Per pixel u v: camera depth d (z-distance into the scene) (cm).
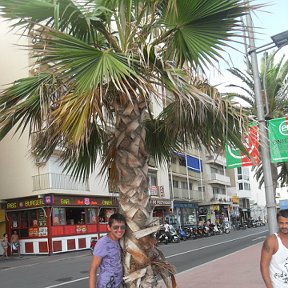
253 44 886
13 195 2803
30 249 2755
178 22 500
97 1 498
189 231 3625
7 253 2716
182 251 2209
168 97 506
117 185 542
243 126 508
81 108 437
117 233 468
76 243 2859
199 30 505
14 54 2833
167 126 617
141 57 454
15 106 529
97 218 3094
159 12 533
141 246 484
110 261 464
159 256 509
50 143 561
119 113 513
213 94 500
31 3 449
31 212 2797
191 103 468
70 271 1597
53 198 2698
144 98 480
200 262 1644
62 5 450
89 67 448
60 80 489
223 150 602
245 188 7612
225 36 498
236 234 3938
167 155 693
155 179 4012
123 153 508
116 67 436
